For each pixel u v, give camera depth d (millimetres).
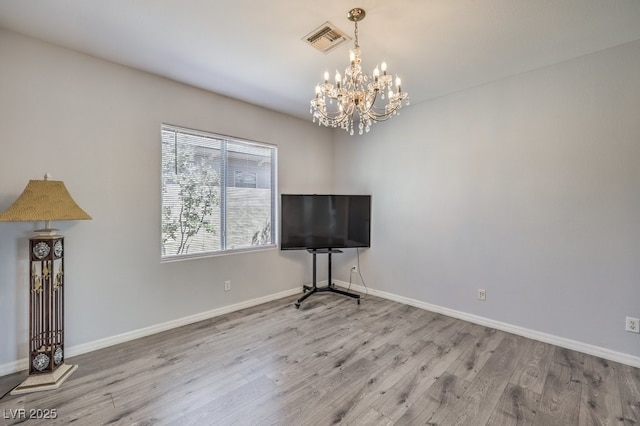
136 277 2754
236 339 2746
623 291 2320
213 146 3365
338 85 2098
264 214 3896
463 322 3164
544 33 2160
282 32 2158
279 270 4000
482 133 3066
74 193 2410
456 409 1809
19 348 2197
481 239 3090
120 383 2057
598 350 2426
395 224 3863
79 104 2432
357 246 4039
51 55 2305
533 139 2742
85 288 2473
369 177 4156
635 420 1716
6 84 2131
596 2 1830
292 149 4117
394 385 2045
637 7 1868
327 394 1947
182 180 3117
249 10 1916
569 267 2564
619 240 2334
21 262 2205
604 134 2389
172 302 2994
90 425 1665
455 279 3301
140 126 2766
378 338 2770
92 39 2250
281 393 1957
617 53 2326
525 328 2811
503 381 2090
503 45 2322
